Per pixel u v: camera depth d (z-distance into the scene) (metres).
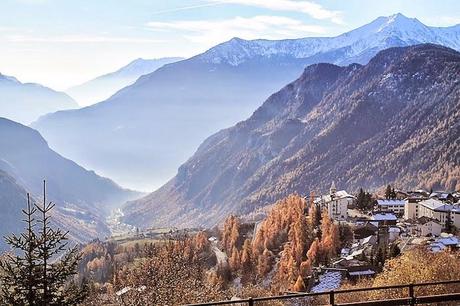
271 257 113.31
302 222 119.75
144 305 39.66
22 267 23.11
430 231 117.12
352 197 151.88
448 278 41.53
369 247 102.62
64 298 24.50
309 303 50.31
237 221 156.25
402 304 22.94
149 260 46.72
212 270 119.56
